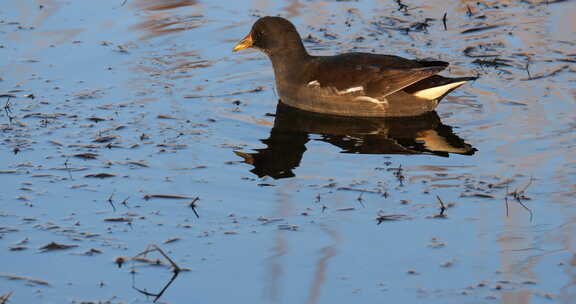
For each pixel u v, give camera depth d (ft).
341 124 44.37
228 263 29.78
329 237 31.45
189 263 29.89
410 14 59.16
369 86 44.91
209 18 58.70
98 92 46.88
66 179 36.70
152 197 34.96
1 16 57.57
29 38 54.03
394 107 44.96
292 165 38.32
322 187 35.76
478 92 46.91
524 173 36.40
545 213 32.65
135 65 50.88
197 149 40.06
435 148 40.09
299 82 46.65
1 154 39.32
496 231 31.50
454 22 57.52
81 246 31.12
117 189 35.73
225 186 36.01
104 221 33.04
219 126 43.11
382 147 40.57
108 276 29.12
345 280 28.53
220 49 53.78
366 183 36.09
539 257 29.50
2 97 45.98
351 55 46.62
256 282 28.53
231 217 33.17
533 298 27.09
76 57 51.55
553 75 48.26
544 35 54.34
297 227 32.24
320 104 46.16
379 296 27.58
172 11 59.98
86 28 56.08
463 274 28.71
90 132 41.91
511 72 49.16
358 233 31.73
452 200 34.17
